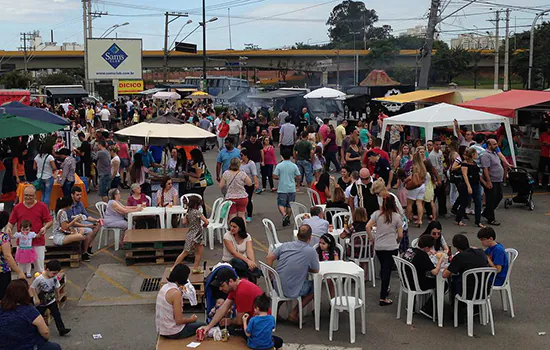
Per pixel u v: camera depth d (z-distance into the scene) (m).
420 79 26.94
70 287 10.01
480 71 88.25
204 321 8.38
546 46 56.97
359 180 11.87
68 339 8.00
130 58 57.03
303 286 8.41
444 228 13.88
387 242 9.09
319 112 37.53
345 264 8.69
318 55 95.50
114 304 9.26
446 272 8.23
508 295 8.77
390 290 9.95
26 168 14.77
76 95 51.06
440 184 14.26
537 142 19.19
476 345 7.81
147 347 7.77
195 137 13.02
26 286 6.46
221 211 12.34
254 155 18.30
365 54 94.31
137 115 37.47
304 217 11.48
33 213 9.70
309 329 8.38
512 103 18.89
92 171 18.83
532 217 14.93
